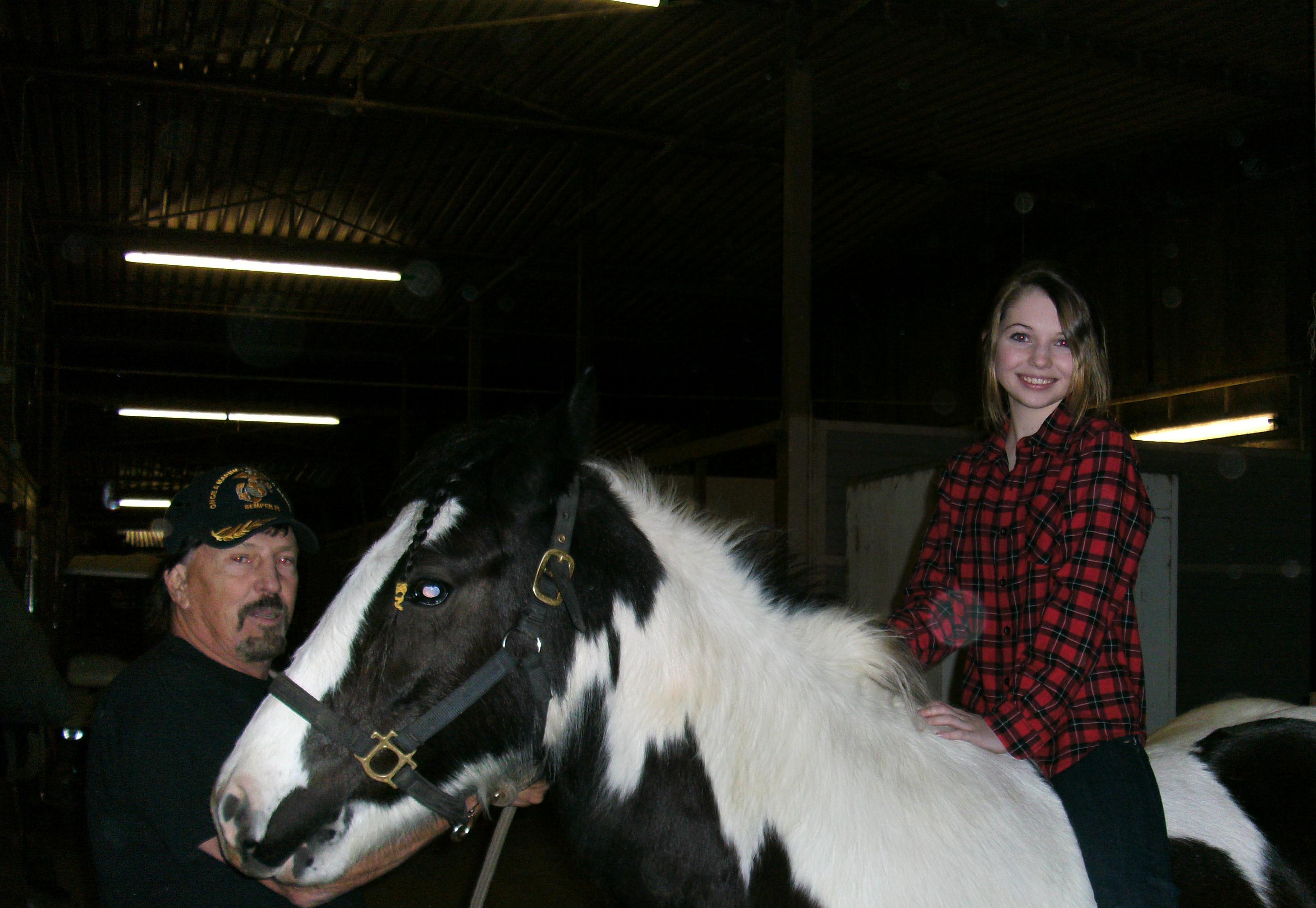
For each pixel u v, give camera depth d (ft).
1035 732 4.85
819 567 5.38
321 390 56.34
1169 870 4.93
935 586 5.87
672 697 4.50
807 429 21.56
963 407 40.19
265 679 5.92
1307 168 28.19
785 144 22.70
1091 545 5.06
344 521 82.02
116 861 5.28
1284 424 28.32
